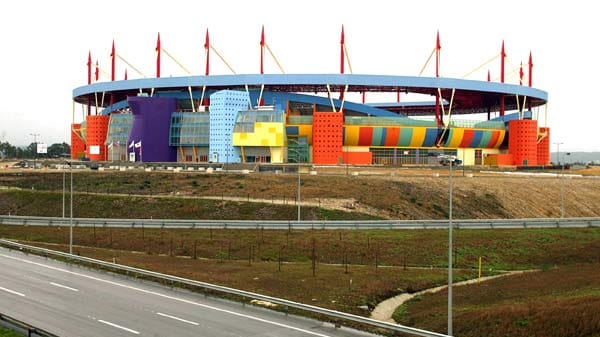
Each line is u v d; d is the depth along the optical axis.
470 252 65.38
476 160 174.75
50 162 176.12
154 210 89.00
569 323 36.03
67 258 57.06
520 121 171.12
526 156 171.12
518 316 38.22
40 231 74.94
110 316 36.19
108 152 177.88
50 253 58.47
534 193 105.50
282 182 103.69
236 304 40.47
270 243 66.88
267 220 82.50
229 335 32.75
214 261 60.59
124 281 47.34
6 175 119.50
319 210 86.31
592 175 130.88
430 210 93.56
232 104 155.50
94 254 61.28
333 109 159.88
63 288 44.00
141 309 38.19
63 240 70.81
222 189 100.69
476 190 103.69
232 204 88.69
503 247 66.88
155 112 163.62
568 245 67.12
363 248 65.12
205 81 163.25
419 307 46.62
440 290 52.81
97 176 115.00
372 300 47.91
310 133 161.12
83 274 49.81
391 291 51.19
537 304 40.59
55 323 34.38
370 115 173.12
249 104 159.75
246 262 60.47
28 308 37.81
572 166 166.00
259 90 167.62
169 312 37.59
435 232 71.25
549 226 75.25
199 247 66.38
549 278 53.81
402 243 66.81
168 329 33.62
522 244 67.69
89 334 32.28
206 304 40.19
